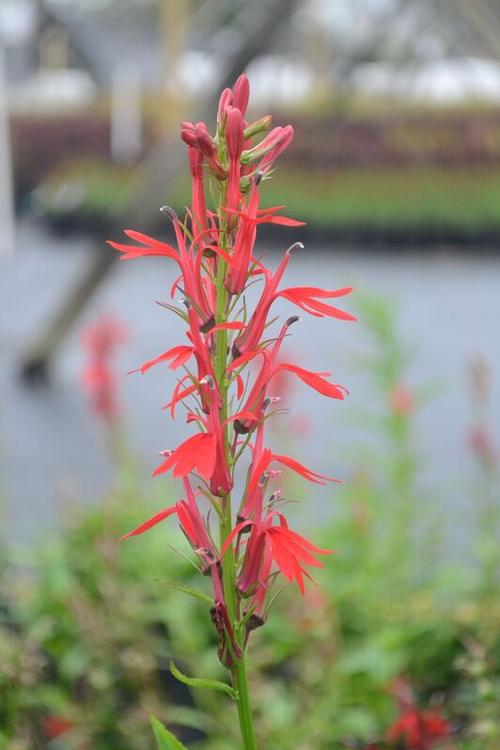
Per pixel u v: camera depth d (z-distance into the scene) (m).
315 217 25.70
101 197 28.56
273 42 8.66
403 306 16.78
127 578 4.55
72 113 34.69
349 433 9.47
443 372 12.19
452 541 5.71
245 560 1.80
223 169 1.75
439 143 29.67
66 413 10.23
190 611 4.41
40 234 28.16
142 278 19.58
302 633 3.72
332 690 3.57
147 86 35.00
